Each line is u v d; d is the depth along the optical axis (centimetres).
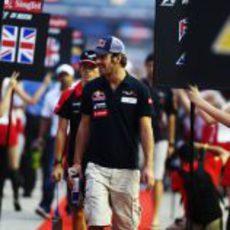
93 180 2103
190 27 2053
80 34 4681
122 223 2136
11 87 2709
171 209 3672
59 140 2438
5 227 3072
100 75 2206
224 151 2880
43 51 2670
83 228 2331
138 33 12450
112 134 2103
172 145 3078
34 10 2670
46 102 3569
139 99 2109
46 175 3381
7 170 3794
